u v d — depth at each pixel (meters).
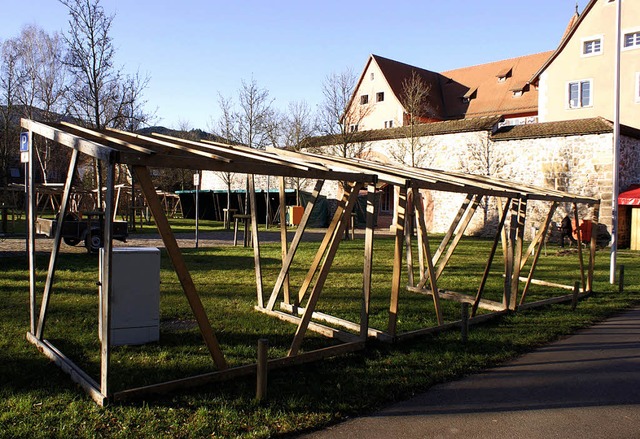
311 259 15.16
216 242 19.97
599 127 22.36
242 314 8.39
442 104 52.88
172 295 9.52
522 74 50.81
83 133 6.29
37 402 4.75
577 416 5.02
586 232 21.58
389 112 50.12
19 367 5.62
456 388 5.68
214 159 5.20
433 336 7.58
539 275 14.05
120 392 4.81
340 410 4.89
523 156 24.67
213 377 5.38
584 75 33.31
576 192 23.05
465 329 7.31
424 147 27.77
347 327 7.90
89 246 14.46
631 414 5.08
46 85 33.34
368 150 29.52
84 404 4.71
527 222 24.20
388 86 50.09
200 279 11.30
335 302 9.58
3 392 4.93
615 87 13.10
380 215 35.84
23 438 4.07
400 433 4.54
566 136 23.34
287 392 5.25
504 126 26.06
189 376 5.51
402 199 7.20
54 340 6.51
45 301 6.26
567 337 8.01
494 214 25.20
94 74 17.16
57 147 34.94
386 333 7.23
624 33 31.80
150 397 4.95
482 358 6.65
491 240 23.17
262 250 17.11
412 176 7.66
